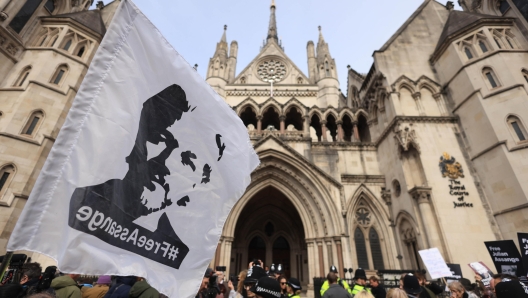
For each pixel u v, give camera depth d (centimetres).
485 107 1727
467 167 1775
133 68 347
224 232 1934
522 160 1499
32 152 1608
